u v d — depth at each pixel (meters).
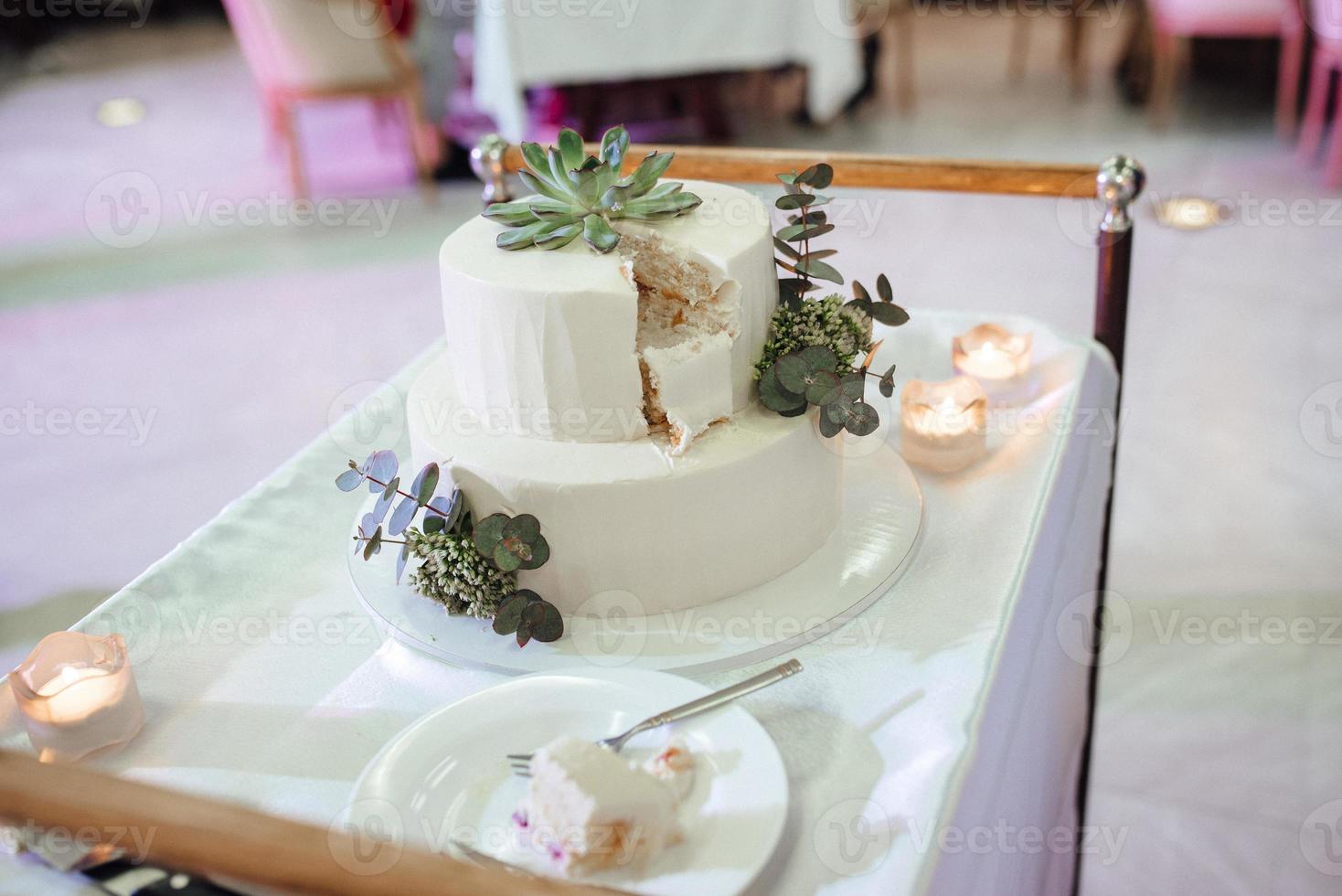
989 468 1.26
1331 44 3.88
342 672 1.03
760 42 3.69
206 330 3.46
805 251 1.17
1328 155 4.18
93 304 3.70
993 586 1.07
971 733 0.90
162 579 1.14
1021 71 5.59
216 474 2.74
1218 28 4.25
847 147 4.53
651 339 1.02
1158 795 1.83
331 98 4.13
